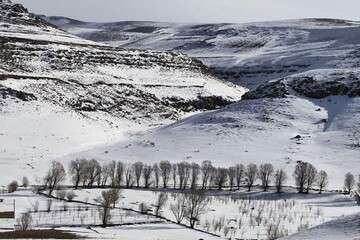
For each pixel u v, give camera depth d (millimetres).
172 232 107688
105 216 111688
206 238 104938
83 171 158125
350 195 153250
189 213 119375
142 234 103562
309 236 76438
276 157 193875
